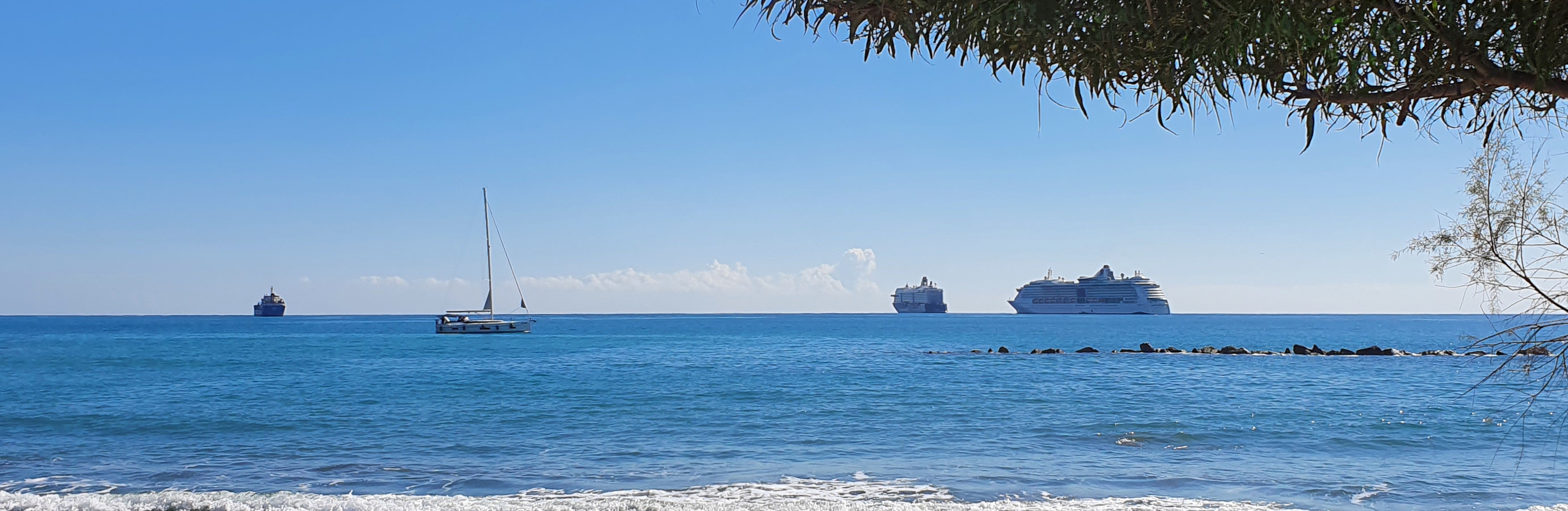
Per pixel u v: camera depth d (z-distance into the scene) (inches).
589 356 2069.4
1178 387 1139.3
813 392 1069.1
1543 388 97.7
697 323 7751.0
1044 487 485.7
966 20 80.3
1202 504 422.6
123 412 864.9
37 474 540.7
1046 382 1223.5
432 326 6087.6
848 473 533.0
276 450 629.6
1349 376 1309.1
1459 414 776.9
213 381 1295.5
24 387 1196.5
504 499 437.1
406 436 698.8
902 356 2039.9
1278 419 778.2
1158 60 77.8
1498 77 76.6
